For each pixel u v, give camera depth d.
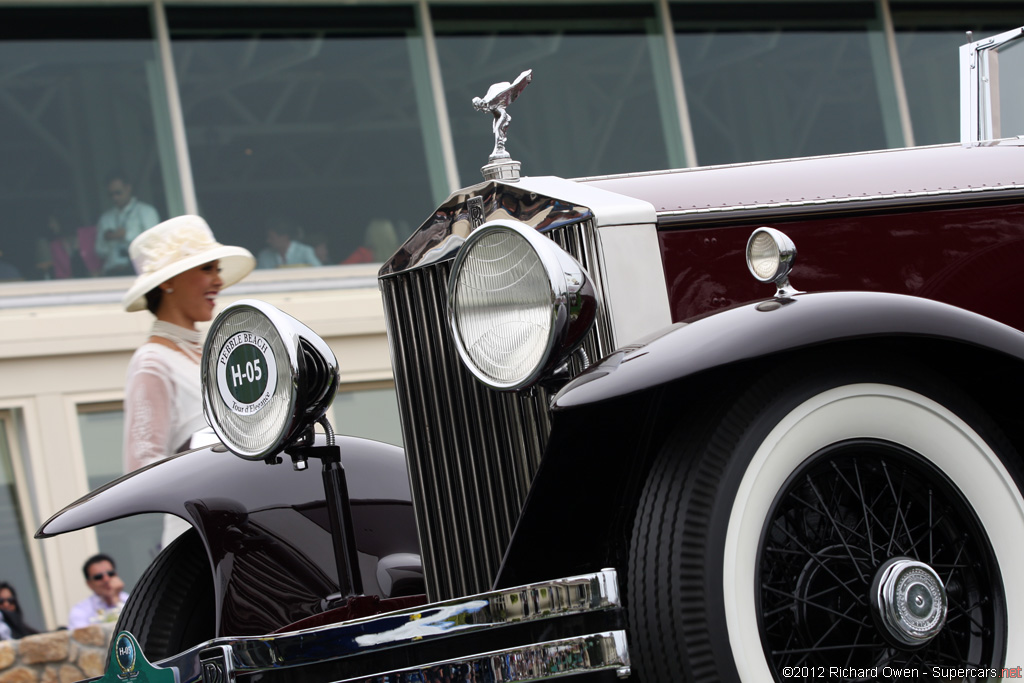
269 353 3.66
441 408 3.97
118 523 10.02
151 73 11.52
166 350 5.68
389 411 11.52
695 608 2.95
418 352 4.03
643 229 3.73
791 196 4.07
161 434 5.51
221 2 11.84
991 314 4.30
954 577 3.29
